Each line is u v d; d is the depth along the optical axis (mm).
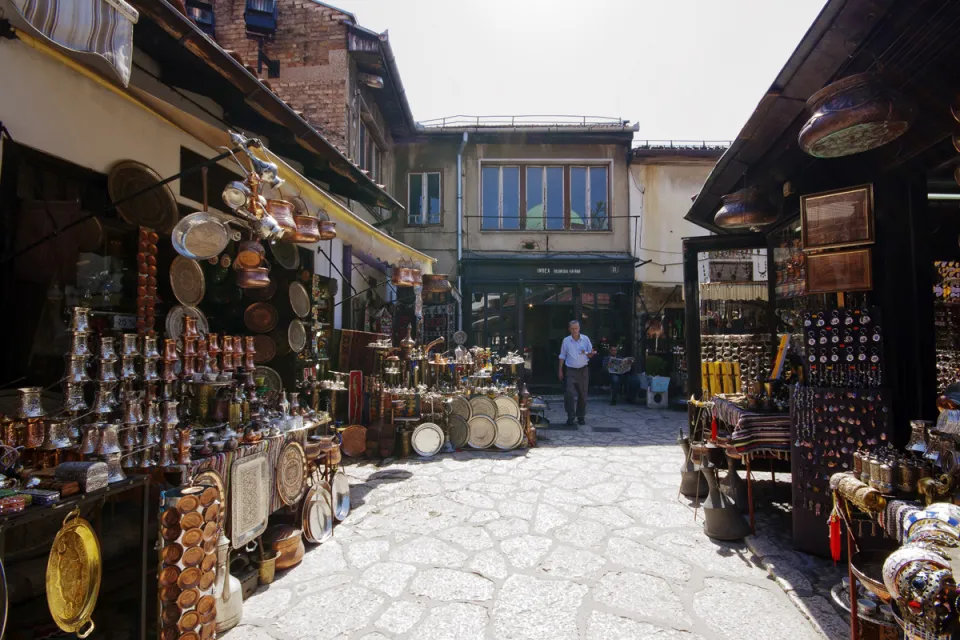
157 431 2703
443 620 2689
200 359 3248
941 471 2207
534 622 2666
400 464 5965
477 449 6715
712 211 5691
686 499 4645
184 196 4207
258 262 3195
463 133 13391
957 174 3137
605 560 3393
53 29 1953
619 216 13727
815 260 3645
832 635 2471
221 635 2559
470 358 7500
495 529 3924
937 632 1552
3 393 2695
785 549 3422
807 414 3434
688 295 5430
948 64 2414
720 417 4441
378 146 12320
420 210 13914
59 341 3102
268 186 3504
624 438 7551
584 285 13516
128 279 3695
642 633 2561
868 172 3463
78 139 3193
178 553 2281
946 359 4527
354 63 9547
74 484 1947
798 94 2973
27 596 2359
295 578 3166
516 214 13930
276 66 9117
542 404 8172
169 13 3109
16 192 2814
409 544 3656
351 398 6891
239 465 2955
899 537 2092
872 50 2443
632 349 13383
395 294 12344
